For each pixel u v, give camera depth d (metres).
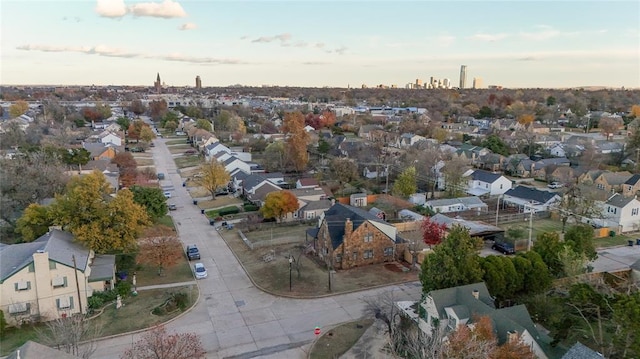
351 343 37.06
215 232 66.06
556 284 43.28
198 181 93.44
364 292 46.66
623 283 44.56
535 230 66.00
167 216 73.50
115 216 48.69
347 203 79.12
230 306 43.78
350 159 102.69
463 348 27.58
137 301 44.25
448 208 74.88
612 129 149.00
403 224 65.12
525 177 105.31
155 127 196.88
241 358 35.19
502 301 40.66
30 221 51.44
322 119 181.25
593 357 27.14
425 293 39.62
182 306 42.91
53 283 40.28
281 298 45.44
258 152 130.12
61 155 90.19
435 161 93.81
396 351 34.97
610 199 70.62
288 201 69.62
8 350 35.75
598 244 61.97
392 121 186.50
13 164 67.94
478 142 130.38
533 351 31.61
